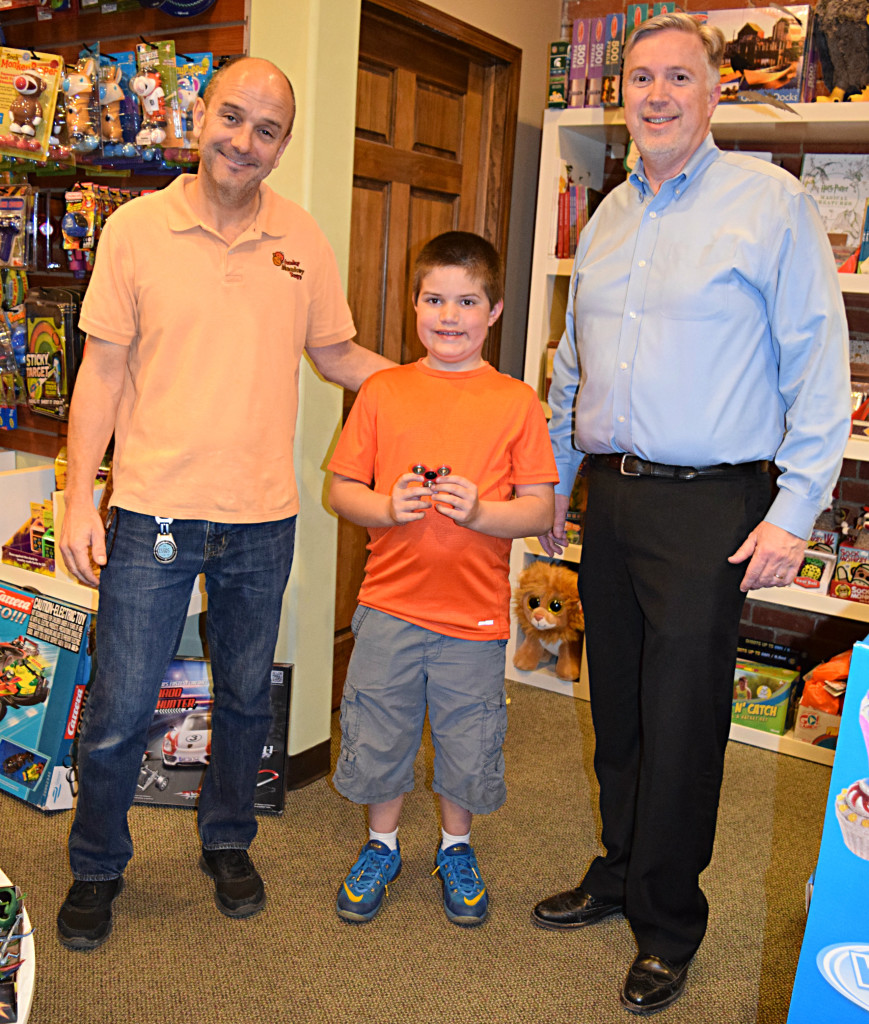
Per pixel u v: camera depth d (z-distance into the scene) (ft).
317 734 8.02
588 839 7.30
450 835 6.32
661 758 5.22
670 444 5.18
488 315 5.76
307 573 7.56
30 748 7.14
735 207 5.05
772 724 9.18
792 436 5.04
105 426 5.46
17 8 8.32
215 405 5.41
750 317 5.08
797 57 8.23
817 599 8.86
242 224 5.41
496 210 10.85
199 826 6.47
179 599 5.63
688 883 5.45
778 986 5.74
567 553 10.09
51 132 7.54
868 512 9.23
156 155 7.34
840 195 8.91
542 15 11.08
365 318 9.50
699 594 5.12
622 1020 5.39
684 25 4.95
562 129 9.59
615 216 5.58
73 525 5.40
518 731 9.21
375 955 5.82
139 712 5.59
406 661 5.87
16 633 7.30
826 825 3.30
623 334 5.35
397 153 9.43
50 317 7.95
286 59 6.81
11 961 3.51
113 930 5.90
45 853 6.61
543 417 5.89
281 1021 5.21
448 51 9.92
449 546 5.68
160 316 5.30
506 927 6.18
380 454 5.86
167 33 7.54
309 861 6.79
